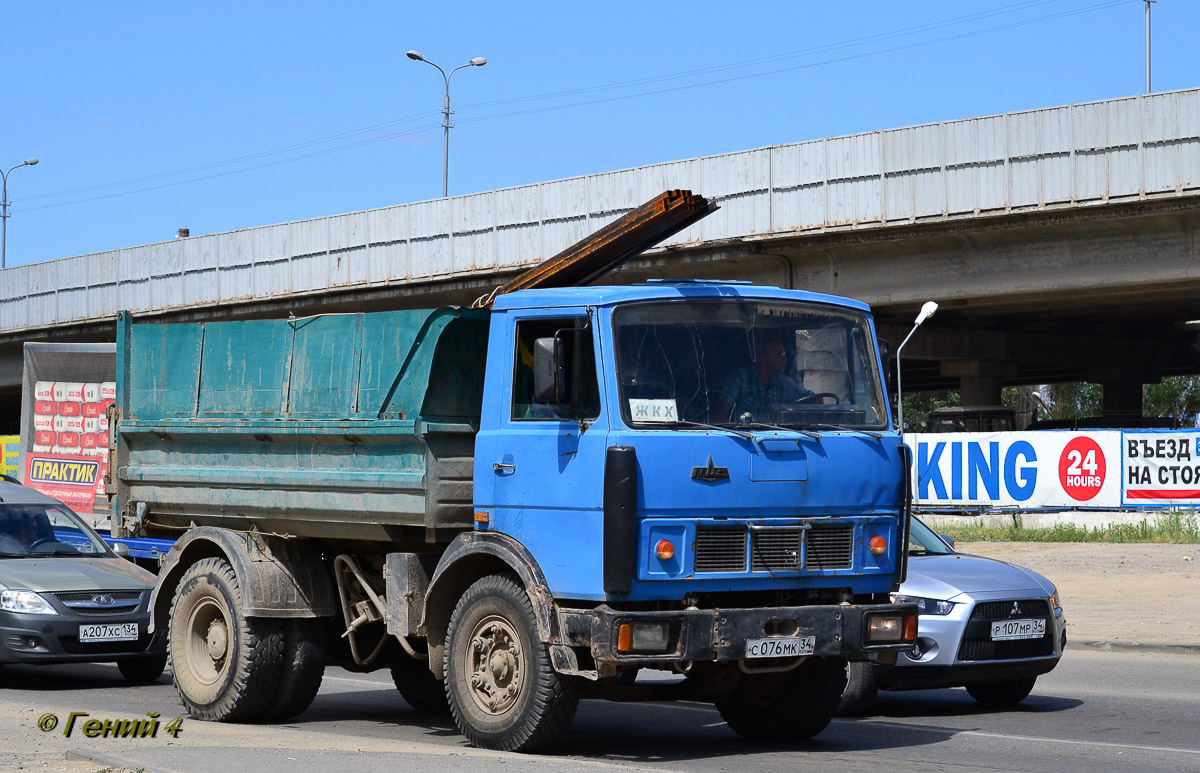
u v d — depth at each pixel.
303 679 10.02
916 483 32.41
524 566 8.11
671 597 7.80
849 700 10.69
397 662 10.84
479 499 8.52
